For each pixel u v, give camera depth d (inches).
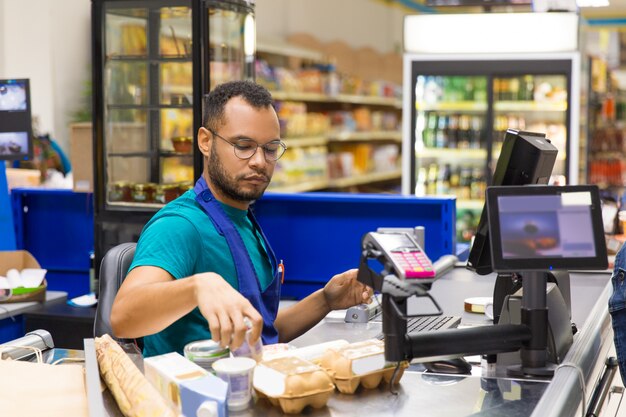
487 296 113.5
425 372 73.6
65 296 183.8
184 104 185.8
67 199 211.0
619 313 91.0
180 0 181.6
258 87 85.4
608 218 198.4
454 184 297.1
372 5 537.3
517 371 72.9
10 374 68.8
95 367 67.2
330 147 426.9
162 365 63.8
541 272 72.5
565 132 260.2
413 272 63.0
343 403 64.6
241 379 62.1
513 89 283.4
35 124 252.8
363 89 444.1
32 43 289.6
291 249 186.9
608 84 430.0
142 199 190.7
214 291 66.7
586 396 74.1
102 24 187.8
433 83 285.9
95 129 189.3
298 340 88.3
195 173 185.3
